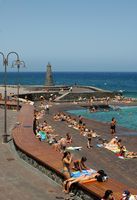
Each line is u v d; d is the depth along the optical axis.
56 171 18.12
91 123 43.84
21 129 30.36
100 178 16.52
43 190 17.25
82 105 64.62
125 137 34.78
